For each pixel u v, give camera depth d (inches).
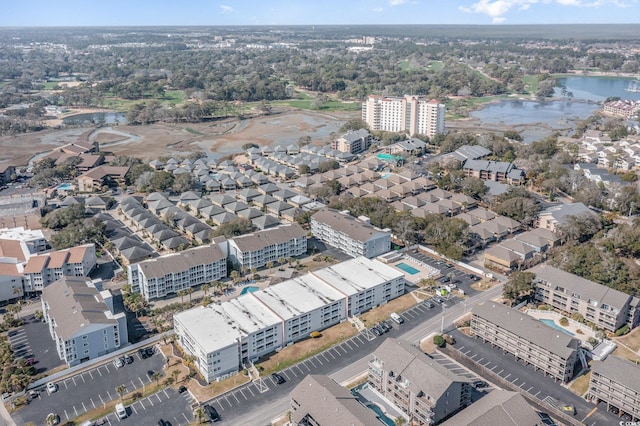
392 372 6638.8
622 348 7790.4
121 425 6328.7
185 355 7652.6
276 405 6673.2
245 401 6756.9
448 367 7396.7
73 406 6658.5
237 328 7598.4
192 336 7377.0
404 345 7012.8
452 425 5767.7
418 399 6250.0
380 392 6884.8
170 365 7470.5
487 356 7628.0
